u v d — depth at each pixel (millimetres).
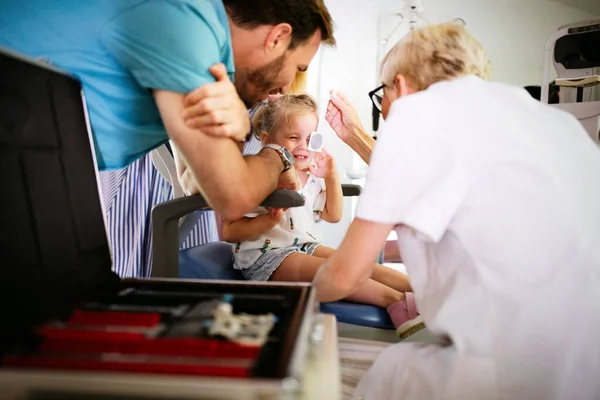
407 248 974
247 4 1078
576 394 880
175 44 951
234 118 973
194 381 488
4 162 692
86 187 910
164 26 952
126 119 1095
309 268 1601
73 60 1010
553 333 871
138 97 1063
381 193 887
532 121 950
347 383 1028
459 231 902
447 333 920
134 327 664
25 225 716
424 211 858
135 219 1583
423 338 1232
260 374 528
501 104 951
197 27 966
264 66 1173
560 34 3004
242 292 857
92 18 994
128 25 970
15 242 688
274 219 1688
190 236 1913
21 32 1010
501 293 882
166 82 959
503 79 4035
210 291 864
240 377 516
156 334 644
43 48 1011
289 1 1104
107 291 867
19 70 757
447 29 1052
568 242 869
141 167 1578
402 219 888
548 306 869
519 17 3939
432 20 3943
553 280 868
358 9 3633
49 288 734
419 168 876
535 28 3953
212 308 733
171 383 488
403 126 891
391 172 882
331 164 1967
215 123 940
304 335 625
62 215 813
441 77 1025
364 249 920
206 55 976
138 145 1165
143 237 1625
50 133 819
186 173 1484
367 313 1310
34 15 1009
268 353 587
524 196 870
